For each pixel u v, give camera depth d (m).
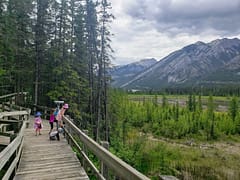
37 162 7.48
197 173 24.69
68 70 22.42
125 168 3.02
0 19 21.33
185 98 128.38
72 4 25.16
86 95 26.64
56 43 23.95
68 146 9.71
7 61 22.75
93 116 27.98
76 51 25.47
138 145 25.56
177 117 59.88
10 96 20.11
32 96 25.80
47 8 24.08
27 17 23.53
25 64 23.92
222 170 26.52
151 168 22.77
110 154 3.82
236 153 36.69
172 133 49.31
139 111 60.72
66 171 6.62
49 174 6.36
